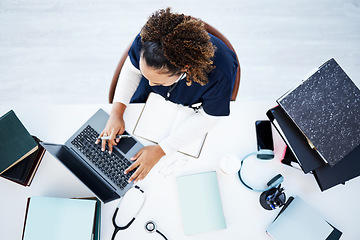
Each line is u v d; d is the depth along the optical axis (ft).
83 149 4.19
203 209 4.14
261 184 4.34
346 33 8.20
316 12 8.27
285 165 4.43
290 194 4.35
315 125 3.70
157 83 3.49
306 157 3.89
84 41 7.62
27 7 7.70
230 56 3.80
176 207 4.20
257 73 7.76
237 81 4.51
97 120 4.36
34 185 4.15
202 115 4.32
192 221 4.11
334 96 3.69
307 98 3.73
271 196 4.09
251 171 4.38
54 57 7.48
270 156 4.30
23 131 3.77
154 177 4.27
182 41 2.89
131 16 7.82
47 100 7.25
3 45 7.45
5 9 7.64
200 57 3.01
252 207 4.26
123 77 4.50
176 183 4.26
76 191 4.19
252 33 7.99
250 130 4.49
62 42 7.57
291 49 7.97
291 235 4.08
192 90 3.98
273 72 7.80
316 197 4.35
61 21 7.68
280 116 3.96
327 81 3.71
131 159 4.20
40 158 4.17
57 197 4.07
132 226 4.12
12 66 7.36
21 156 3.83
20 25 7.59
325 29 8.18
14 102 7.18
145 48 3.09
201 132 4.32
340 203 4.35
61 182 4.19
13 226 4.03
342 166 3.95
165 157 4.36
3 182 4.12
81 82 7.40
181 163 4.34
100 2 7.84
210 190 4.19
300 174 4.41
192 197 4.16
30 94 7.25
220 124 4.49
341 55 8.04
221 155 4.41
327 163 3.87
